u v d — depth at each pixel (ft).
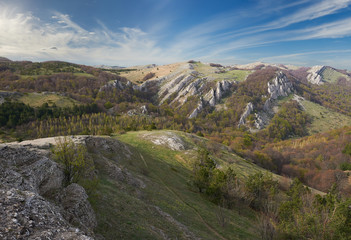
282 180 223.10
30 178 43.09
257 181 138.92
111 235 46.34
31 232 23.80
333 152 404.36
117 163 118.11
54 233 25.20
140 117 624.18
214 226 90.33
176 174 164.25
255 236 92.12
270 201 135.44
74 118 531.09
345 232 70.33
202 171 140.56
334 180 264.52
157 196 98.07
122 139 233.14
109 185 81.61
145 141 230.07
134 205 70.23
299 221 80.18
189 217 88.99
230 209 128.06
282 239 80.79
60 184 51.83
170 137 246.27
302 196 133.80
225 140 456.86
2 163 43.75
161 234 57.52
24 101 560.20
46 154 71.87
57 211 32.78
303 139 591.78
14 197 28.45
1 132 410.52
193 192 137.39
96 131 451.12
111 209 59.41
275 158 359.46
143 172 136.05
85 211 45.32
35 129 446.60
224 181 130.93
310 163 357.20
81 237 26.04
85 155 86.22
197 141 274.16
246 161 270.87
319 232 72.38
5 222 23.48
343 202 80.53
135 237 49.83
